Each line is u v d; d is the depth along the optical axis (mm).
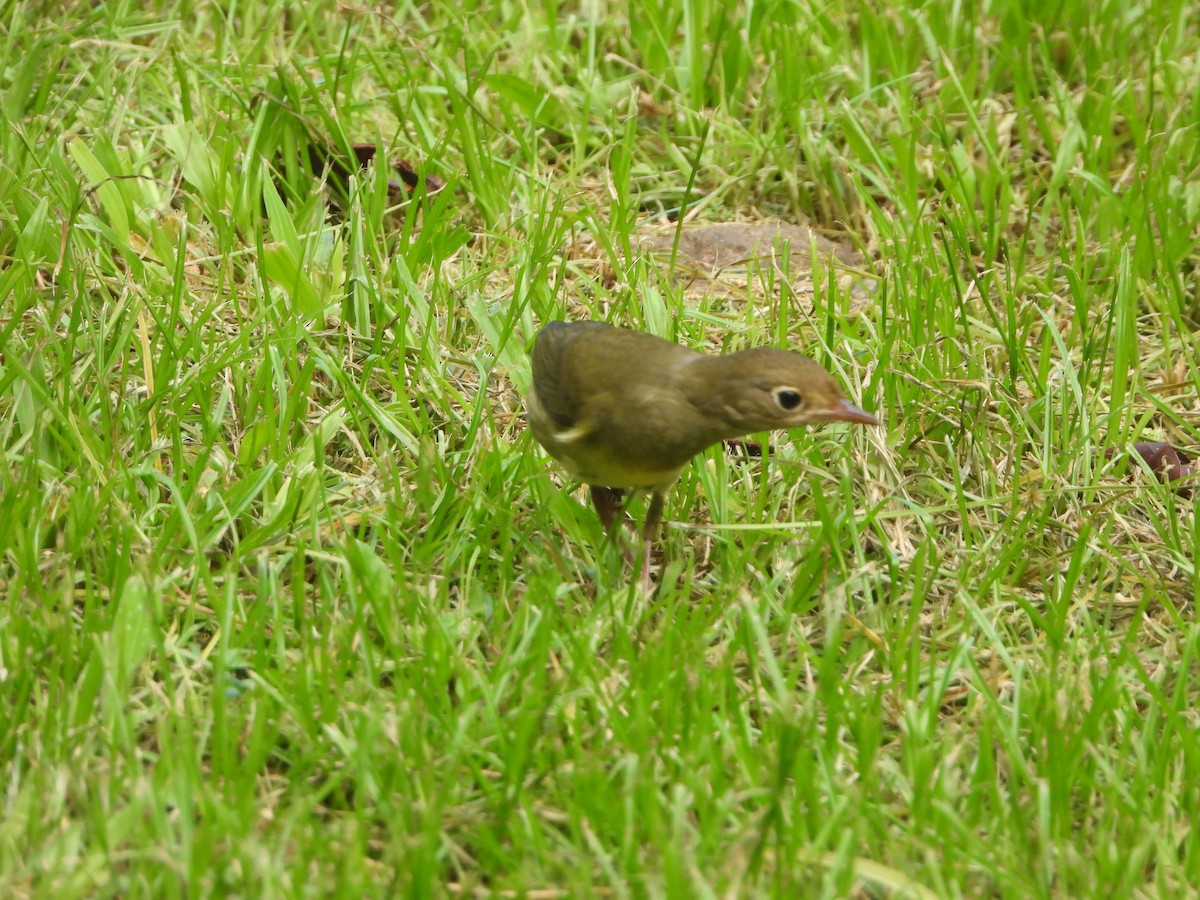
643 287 11844
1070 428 10875
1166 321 11883
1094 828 7953
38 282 11586
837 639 8523
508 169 13133
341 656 8414
